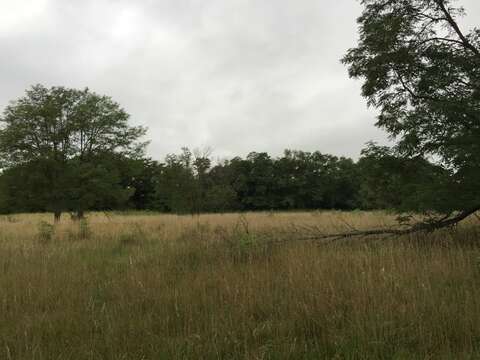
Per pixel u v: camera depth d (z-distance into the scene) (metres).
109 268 6.63
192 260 6.87
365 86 9.57
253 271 5.48
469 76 8.64
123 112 27.02
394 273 4.86
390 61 9.09
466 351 3.08
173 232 12.17
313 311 3.87
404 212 8.76
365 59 9.54
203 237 8.76
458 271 5.03
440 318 3.62
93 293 4.98
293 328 3.63
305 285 4.64
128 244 10.05
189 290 4.73
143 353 3.24
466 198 7.80
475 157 7.51
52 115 23.75
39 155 23.55
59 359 3.14
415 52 8.91
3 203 25.00
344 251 6.61
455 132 7.97
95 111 25.92
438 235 8.24
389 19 9.11
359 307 3.91
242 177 78.69
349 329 3.55
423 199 8.10
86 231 12.04
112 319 3.88
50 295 4.79
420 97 9.16
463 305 3.88
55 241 10.45
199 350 3.21
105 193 25.89
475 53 8.77
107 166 26.42
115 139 26.94
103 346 3.35
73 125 24.67
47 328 3.76
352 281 4.66
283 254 6.61
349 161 83.31
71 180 24.61
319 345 3.33
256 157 84.06
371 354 3.12
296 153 83.44
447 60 8.80
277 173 83.00
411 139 8.29
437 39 9.08
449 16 8.95
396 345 3.26
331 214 25.69
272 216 23.02
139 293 4.83
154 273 5.74
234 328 3.64
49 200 24.48
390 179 9.16
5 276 5.72
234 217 21.69
